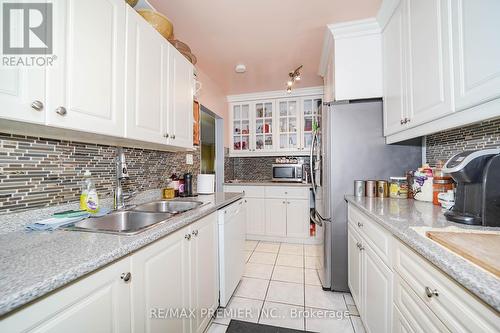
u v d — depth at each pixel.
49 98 0.79
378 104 1.84
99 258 0.66
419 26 1.25
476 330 0.51
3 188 0.92
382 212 1.19
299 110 3.52
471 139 1.30
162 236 0.98
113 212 1.32
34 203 1.03
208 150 3.47
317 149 2.38
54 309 0.56
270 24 1.85
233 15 1.73
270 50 2.27
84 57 0.92
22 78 0.73
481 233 0.78
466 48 0.90
